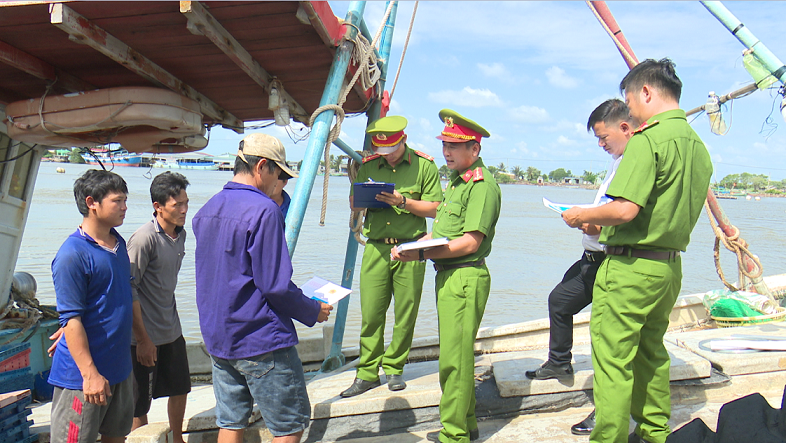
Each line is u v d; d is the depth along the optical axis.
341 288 2.95
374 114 5.04
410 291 3.56
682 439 1.76
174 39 3.20
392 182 3.82
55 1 2.65
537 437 3.21
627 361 2.72
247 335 2.51
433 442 3.26
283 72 4.01
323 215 3.55
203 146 4.80
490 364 4.03
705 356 3.80
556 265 14.49
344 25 3.47
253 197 2.54
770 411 1.63
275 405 2.54
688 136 2.64
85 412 2.70
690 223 2.67
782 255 17.14
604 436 2.76
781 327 4.61
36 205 25.86
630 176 2.55
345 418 3.39
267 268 2.44
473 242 2.96
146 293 3.36
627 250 2.72
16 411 3.38
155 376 3.38
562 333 3.51
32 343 5.05
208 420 3.42
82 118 3.49
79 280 2.64
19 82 3.91
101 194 2.70
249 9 2.91
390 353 3.61
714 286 11.51
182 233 3.62
